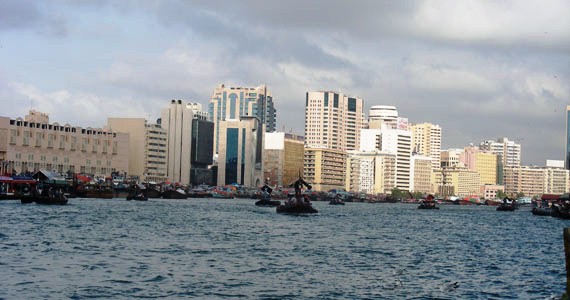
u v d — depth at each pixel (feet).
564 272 283.38
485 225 639.76
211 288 228.43
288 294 222.28
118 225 462.60
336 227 526.57
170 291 221.46
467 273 276.00
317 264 290.97
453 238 456.86
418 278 259.60
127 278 240.94
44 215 529.86
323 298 217.77
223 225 500.33
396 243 401.49
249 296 217.77
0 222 447.01
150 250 320.70
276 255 317.22
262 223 537.24
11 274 241.35
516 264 308.81
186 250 325.42
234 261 291.79
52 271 250.16
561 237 487.61
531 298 222.89
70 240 352.28
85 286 224.74
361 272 271.28
